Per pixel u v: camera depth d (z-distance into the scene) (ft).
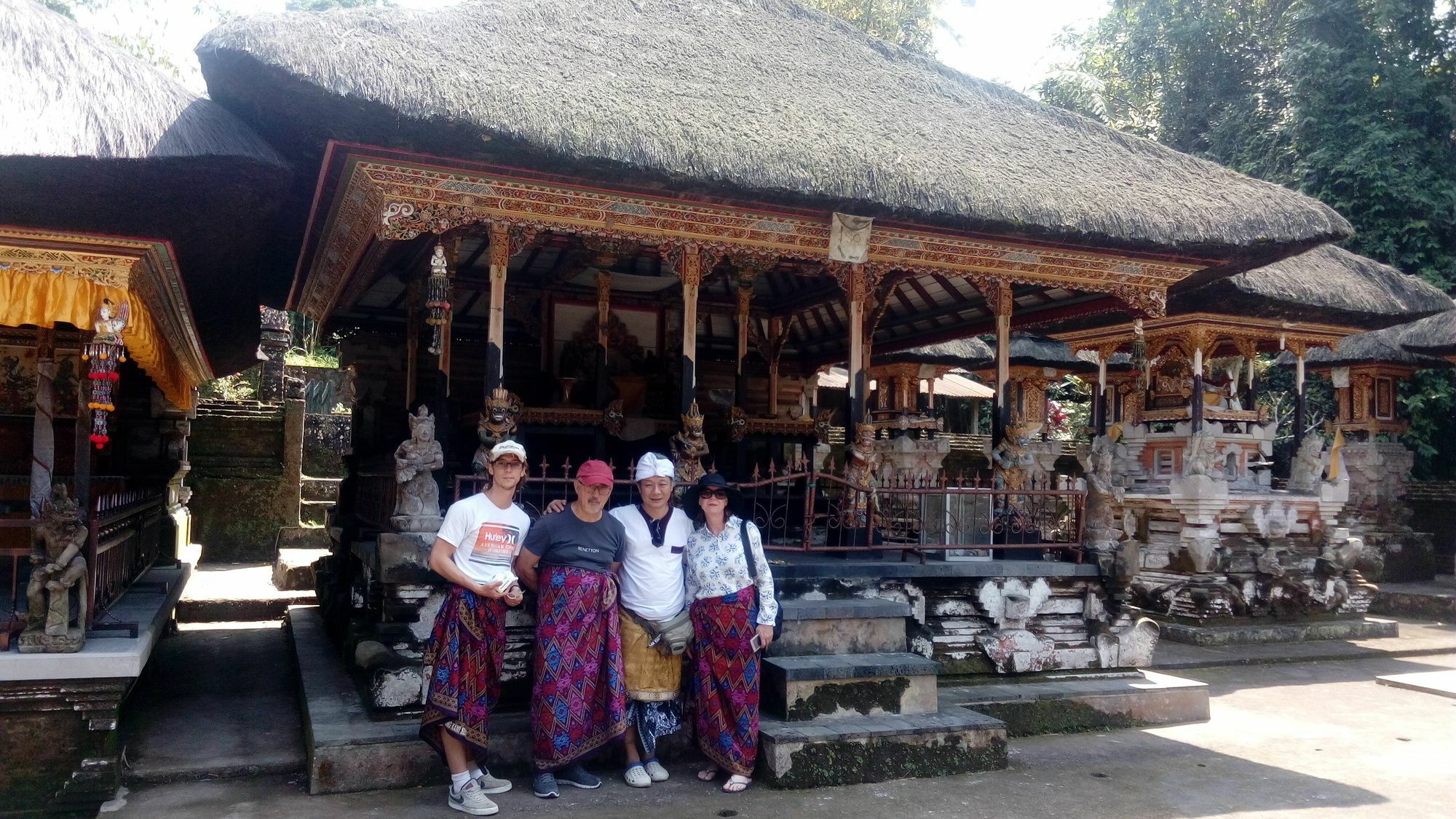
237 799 16.74
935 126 25.95
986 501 29.22
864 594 23.08
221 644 31.60
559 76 21.08
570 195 21.49
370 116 18.15
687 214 22.74
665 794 17.04
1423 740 22.65
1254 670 31.73
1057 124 28.94
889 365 52.80
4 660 16.05
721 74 24.21
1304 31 59.11
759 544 17.89
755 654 17.49
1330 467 42.01
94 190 16.94
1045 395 58.39
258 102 18.53
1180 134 70.69
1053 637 24.84
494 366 21.34
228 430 51.70
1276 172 58.80
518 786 17.39
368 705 19.20
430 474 20.43
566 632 16.63
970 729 18.99
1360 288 37.01
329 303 30.78
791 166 21.42
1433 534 53.36
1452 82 58.90
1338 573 39.42
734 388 39.78
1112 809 16.99
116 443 32.60
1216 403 38.99
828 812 16.31
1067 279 27.17
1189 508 37.22
